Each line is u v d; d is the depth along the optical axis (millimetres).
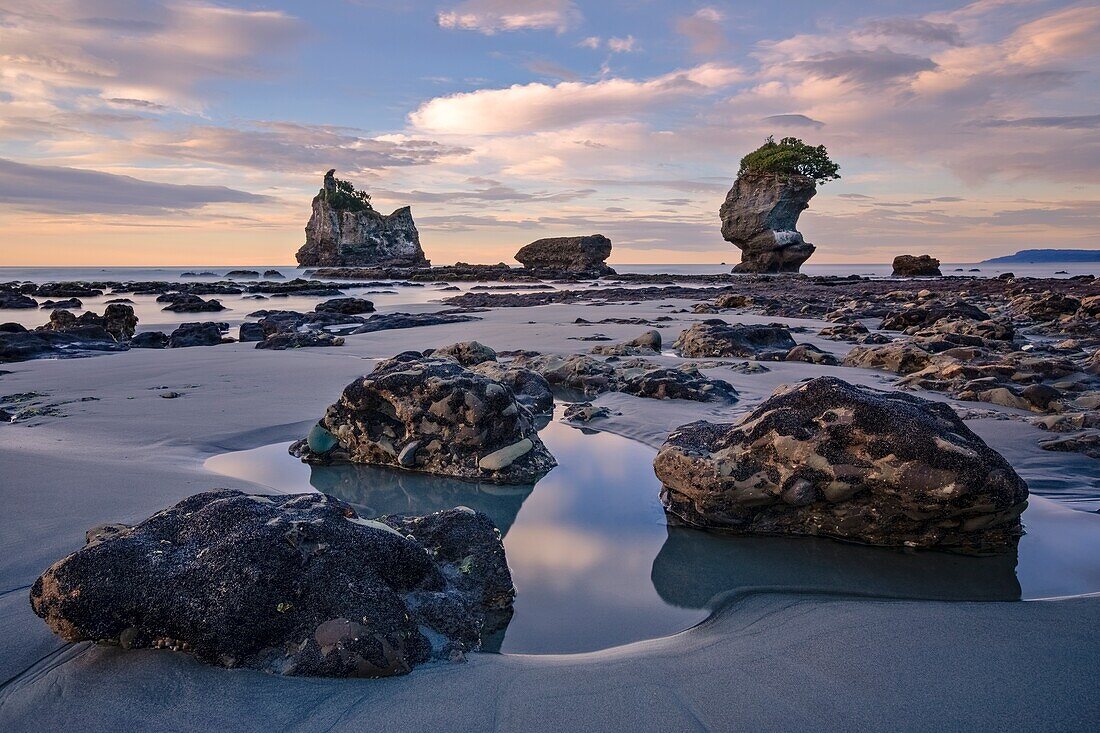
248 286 45219
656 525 4660
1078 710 2361
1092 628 3008
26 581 3361
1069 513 4664
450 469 5848
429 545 3578
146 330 21125
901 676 2621
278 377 10000
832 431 4363
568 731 2289
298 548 2855
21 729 2291
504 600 3482
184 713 2371
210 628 2639
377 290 44781
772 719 2346
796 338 15492
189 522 3074
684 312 23750
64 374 10578
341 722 2338
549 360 10531
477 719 2355
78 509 4316
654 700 2479
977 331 14242
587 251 75312
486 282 56719
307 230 100250
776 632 3080
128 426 6973
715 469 4523
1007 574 3791
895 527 4238
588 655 2930
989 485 3988
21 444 6117
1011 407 7801
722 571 3900
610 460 6191
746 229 63156
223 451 6316
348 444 6215
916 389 8969
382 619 2732
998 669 2652
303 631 2682
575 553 4176
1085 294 29141
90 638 2719
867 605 3359
